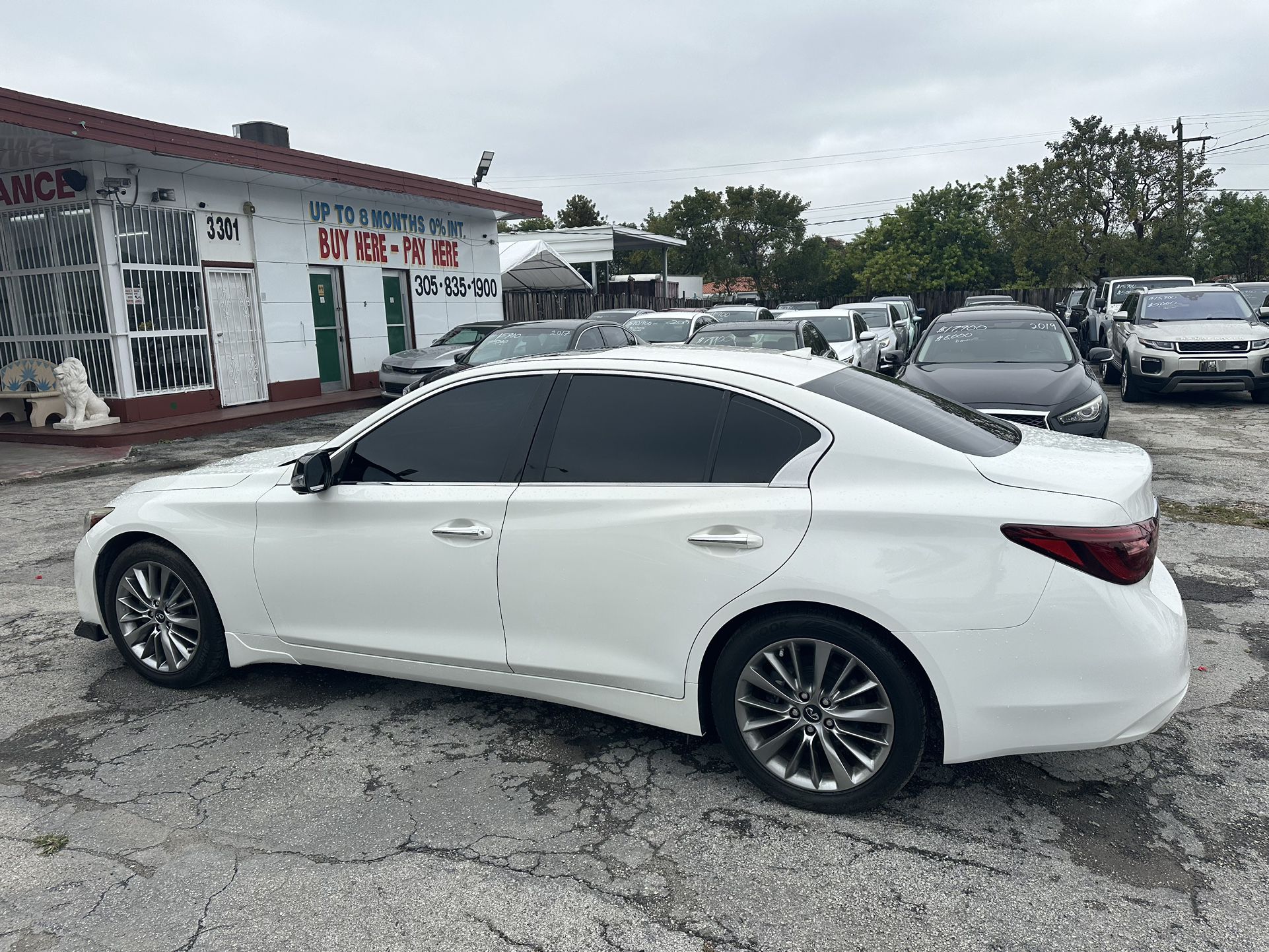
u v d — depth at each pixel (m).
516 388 3.62
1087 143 37.78
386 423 3.80
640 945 2.52
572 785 3.38
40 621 5.31
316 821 3.16
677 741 3.72
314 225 16.61
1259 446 10.09
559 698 3.53
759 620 3.12
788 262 63.34
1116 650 2.82
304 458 3.74
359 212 17.67
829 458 3.09
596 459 3.41
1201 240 43.84
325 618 3.90
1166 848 2.91
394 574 3.70
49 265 13.19
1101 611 2.81
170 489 4.27
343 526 3.78
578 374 3.54
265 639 4.07
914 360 9.41
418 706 4.09
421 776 3.46
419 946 2.53
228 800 3.30
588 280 40.69
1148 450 9.93
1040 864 2.84
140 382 13.38
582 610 3.37
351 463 3.83
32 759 3.64
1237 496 7.70
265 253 15.52
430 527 3.60
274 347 15.80
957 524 2.88
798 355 3.81
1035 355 9.12
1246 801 3.17
